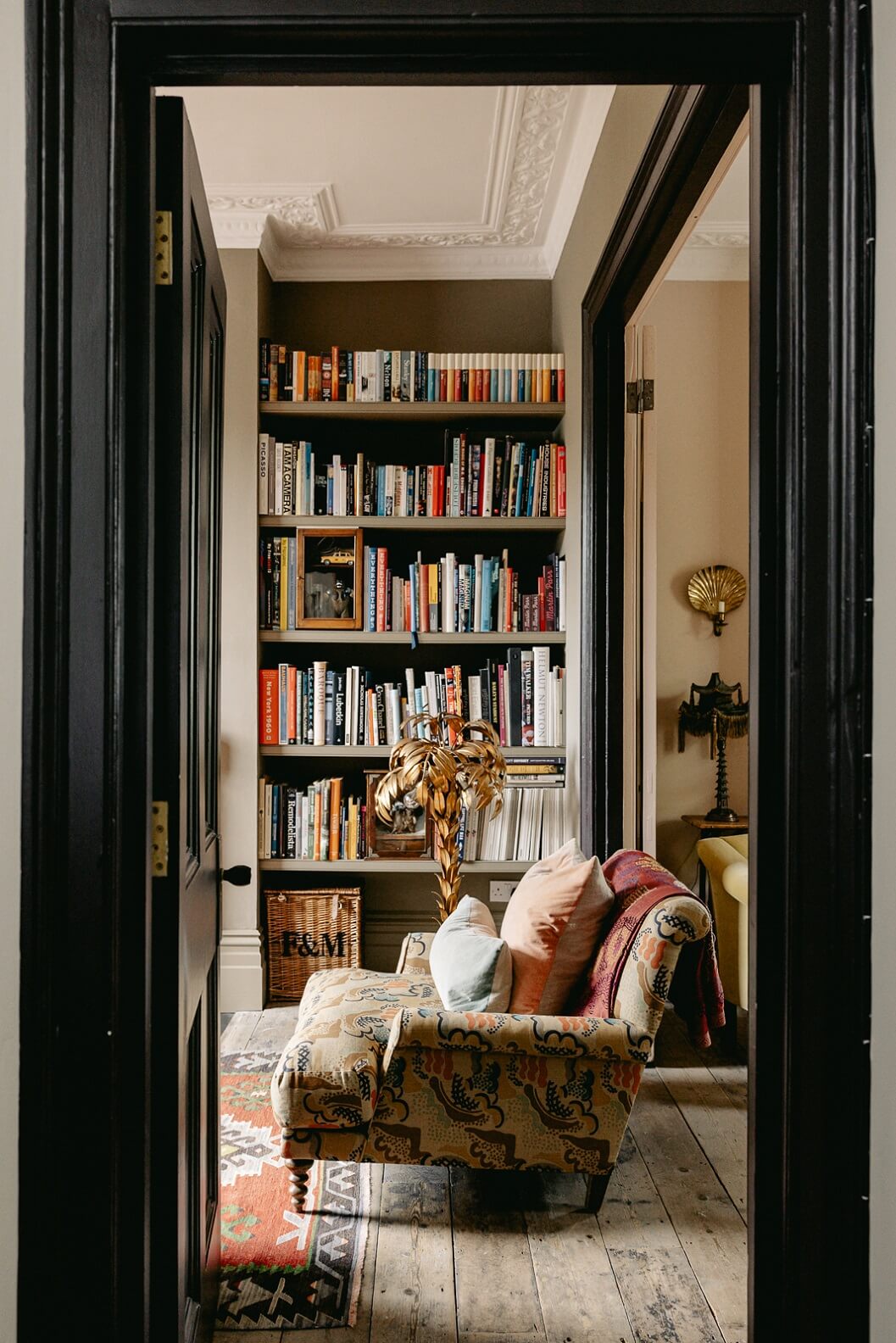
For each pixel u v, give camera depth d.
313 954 3.92
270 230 3.94
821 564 1.18
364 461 3.93
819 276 1.17
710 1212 2.27
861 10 1.14
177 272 1.34
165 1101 1.33
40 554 1.17
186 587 1.44
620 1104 2.10
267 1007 3.87
